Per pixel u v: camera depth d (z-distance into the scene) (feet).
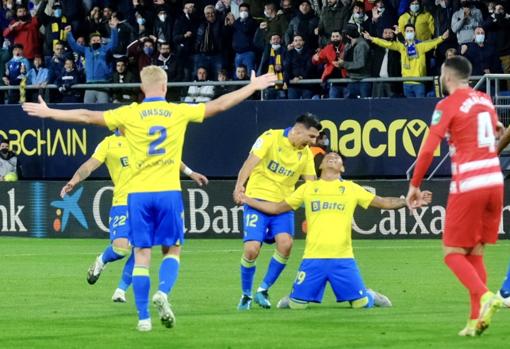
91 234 215.10
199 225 209.87
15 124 233.96
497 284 134.10
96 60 238.27
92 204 214.69
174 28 239.50
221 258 172.35
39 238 216.54
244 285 110.73
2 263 166.40
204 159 226.58
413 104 215.10
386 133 216.54
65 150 231.50
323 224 108.27
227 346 83.46
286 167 111.14
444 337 86.69
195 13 240.73
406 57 219.20
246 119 223.71
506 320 96.53
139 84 229.66
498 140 92.68
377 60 223.51
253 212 110.42
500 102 207.82
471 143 86.12
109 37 248.93
